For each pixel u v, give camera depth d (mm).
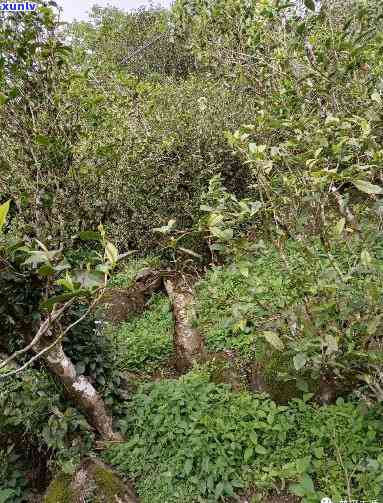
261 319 3549
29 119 3402
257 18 4660
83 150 4395
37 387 3621
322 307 2736
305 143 3229
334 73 3650
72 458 3400
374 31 3816
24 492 3590
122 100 6445
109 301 6273
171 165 6848
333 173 2422
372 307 2725
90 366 3760
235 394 3674
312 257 2920
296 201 2998
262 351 4023
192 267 6551
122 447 3518
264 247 2930
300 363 2641
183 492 3088
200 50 5488
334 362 2852
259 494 2984
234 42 5133
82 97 4164
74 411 3545
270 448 3172
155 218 6895
